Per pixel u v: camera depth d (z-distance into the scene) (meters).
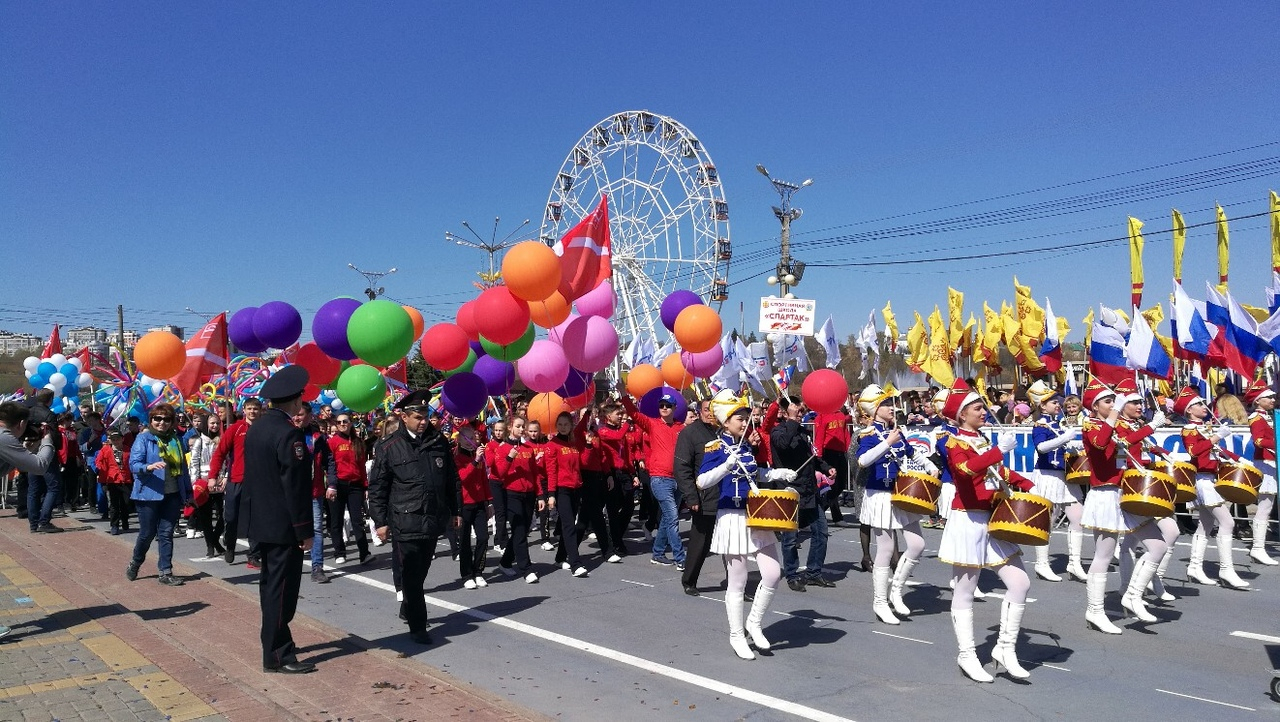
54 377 19.45
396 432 6.91
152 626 6.88
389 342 8.68
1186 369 17.14
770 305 15.09
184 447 11.81
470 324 9.90
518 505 9.62
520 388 12.91
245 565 10.53
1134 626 7.13
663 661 6.20
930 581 9.13
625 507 11.09
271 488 5.64
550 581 9.41
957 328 19.80
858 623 7.34
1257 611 7.61
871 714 5.05
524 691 5.52
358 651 6.14
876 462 7.52
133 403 17.27
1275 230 13.81
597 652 6.45
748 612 7.80
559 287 9.52
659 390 10.40
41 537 12.88
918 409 16.05
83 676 5.49
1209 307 13.10
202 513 11.13
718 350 10.77
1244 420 12.22
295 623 6.94
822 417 9.49
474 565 9.26
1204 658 6.19
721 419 6.42
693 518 8.57
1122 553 7.72
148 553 11.35
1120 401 7.18
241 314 10.20
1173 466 7.81
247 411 10.13
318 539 9.41
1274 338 12.09
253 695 5.10
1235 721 4.92
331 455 9.98
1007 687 5.55
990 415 13.23
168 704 4.94
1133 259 16.42
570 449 9.79
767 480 6.34
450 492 7.03
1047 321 17.16
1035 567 9.41
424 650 6.55
